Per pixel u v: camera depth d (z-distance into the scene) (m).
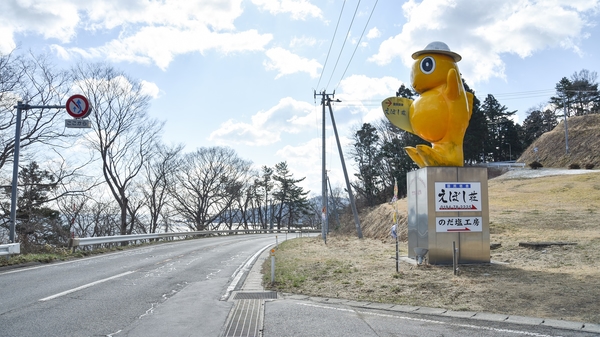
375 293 9.43
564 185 31.00
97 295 9.09
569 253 13.58
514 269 11.99
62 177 27.72
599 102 79.75
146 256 18.23
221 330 6.54
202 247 24.52
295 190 70.88
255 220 73.12
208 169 56.34
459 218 13.45
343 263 14.41
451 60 13.95
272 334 6.32
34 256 15.28
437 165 13.79
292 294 9.68
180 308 8.04
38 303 8.16
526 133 85.31
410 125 14.52
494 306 7.97
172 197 53.38
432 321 7.04
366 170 61.06
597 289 8.76
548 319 7.02
